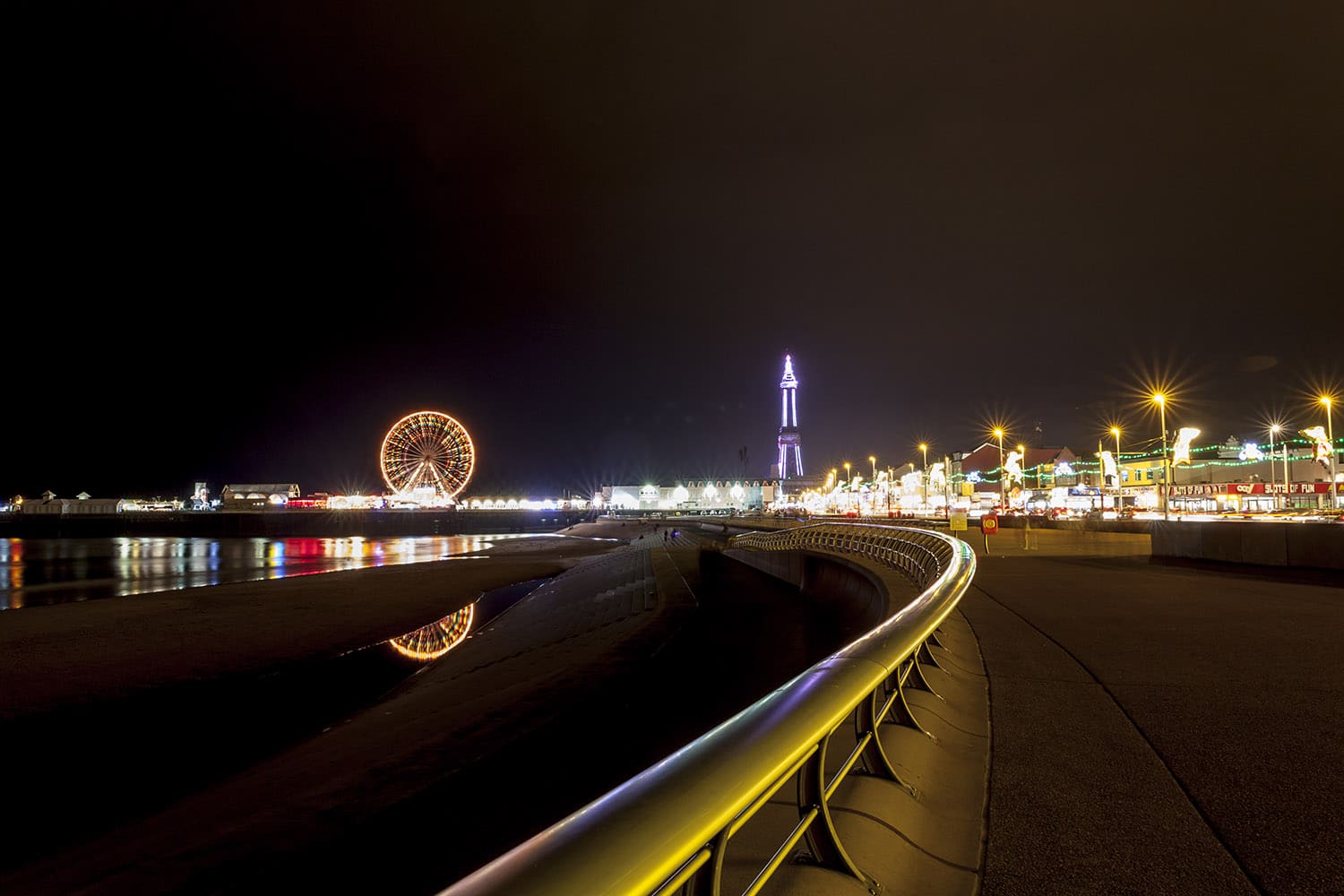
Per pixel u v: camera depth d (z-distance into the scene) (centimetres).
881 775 408
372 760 1178
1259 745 540
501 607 3572
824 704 249
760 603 3145
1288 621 1111
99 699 1773
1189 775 478
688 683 1552
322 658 2292
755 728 214
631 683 1591
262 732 1484
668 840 140
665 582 3541
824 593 2903
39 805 1095
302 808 975
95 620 2838
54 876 857
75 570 6234
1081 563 2423
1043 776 477
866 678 302
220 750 1367
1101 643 943
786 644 2058
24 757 1331
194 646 2378
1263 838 384
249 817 966
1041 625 1087
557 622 2909
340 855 810
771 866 230
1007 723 596
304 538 13838
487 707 1482
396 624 2945
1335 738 555
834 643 2047
